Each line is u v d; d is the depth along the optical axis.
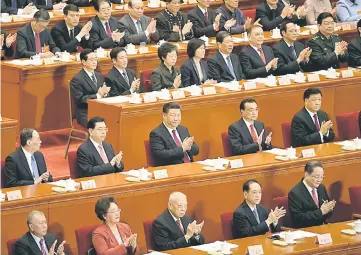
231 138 32.25
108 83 35.03
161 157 31.08
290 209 29.44
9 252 26.25
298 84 35.47
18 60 36.69
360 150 31.77
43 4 42.78
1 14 39.81
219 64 36.41
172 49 35.12
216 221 29.97
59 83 36.31
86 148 30.03
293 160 30.80
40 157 29.50
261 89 34.78
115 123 32.81
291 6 41.72
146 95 33.59
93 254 26.42
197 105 33.75
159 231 27.31
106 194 28.38
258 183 28.22
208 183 29.75
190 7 44.25
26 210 27.33
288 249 26.19
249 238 27.06
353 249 26.80
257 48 37.38
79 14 39.88
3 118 32.22
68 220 27.92
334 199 31.48
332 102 36.22
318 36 38.59
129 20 39.59
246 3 45.38
